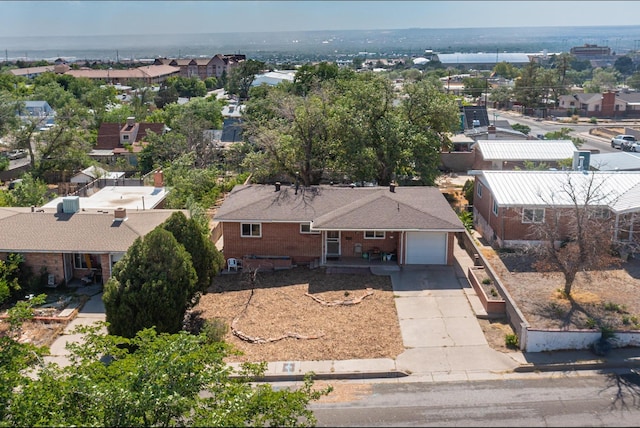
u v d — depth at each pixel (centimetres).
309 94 5634
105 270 2925
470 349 2272
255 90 8800
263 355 2261
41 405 1370
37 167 6131
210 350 1534
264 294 2853
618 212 3070
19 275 2938
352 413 1894
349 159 4084
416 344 2316
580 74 19150
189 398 1424
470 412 1884
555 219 2742
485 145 5322
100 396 1354
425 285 2869
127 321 2205
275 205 3309
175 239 2388
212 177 4978
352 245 3228
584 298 2619
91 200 3834
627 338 2247
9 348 1614
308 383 1471
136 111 9619
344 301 2703
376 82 4428
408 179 4516
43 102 10156
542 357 2205
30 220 3103
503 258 3175
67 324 2578
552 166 5066
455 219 3133
